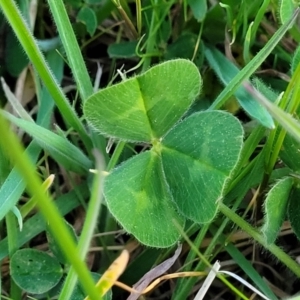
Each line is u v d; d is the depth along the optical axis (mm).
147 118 119
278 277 151
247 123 152
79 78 139
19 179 132
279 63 170
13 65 166
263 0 158
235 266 151
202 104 160
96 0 163
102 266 147
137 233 118
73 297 123
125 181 118
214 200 114
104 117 117
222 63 161
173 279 147
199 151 116
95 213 87
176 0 165
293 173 130
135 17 172
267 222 121
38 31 174
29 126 134
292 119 103
